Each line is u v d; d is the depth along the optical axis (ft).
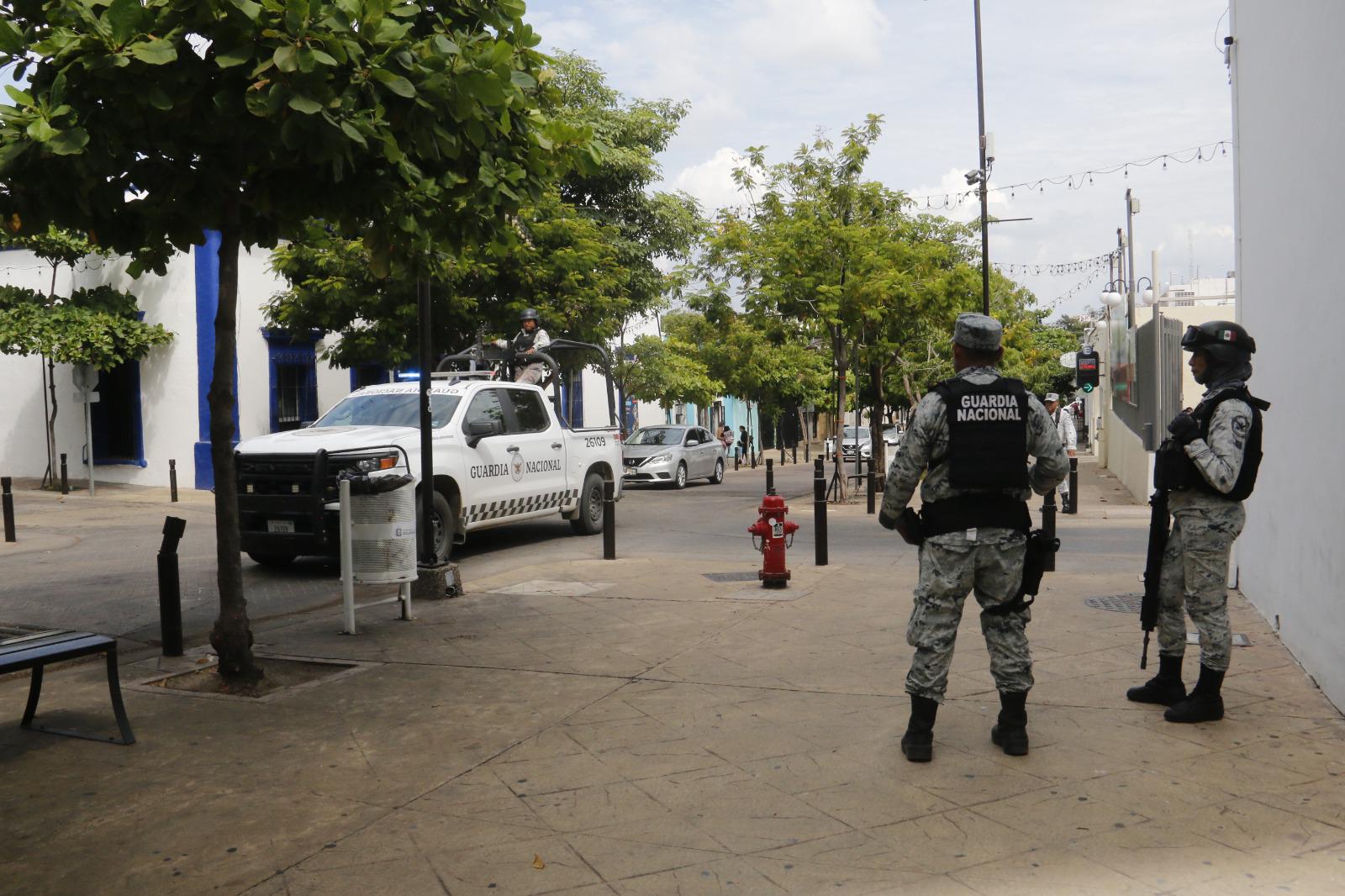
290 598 31.30
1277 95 23.07
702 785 14.17
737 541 44.78
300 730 17.16
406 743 16.33
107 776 15.07
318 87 15.66
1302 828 12.39
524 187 19.99
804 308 60.54
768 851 12.06
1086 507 58.80
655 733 16.48
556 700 18.51
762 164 61.16
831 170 60.49
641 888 11.25
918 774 14.37
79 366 67.15
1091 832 12.37
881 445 70.13
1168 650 17.21
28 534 49.34
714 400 121.90
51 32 15.61
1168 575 16.96
